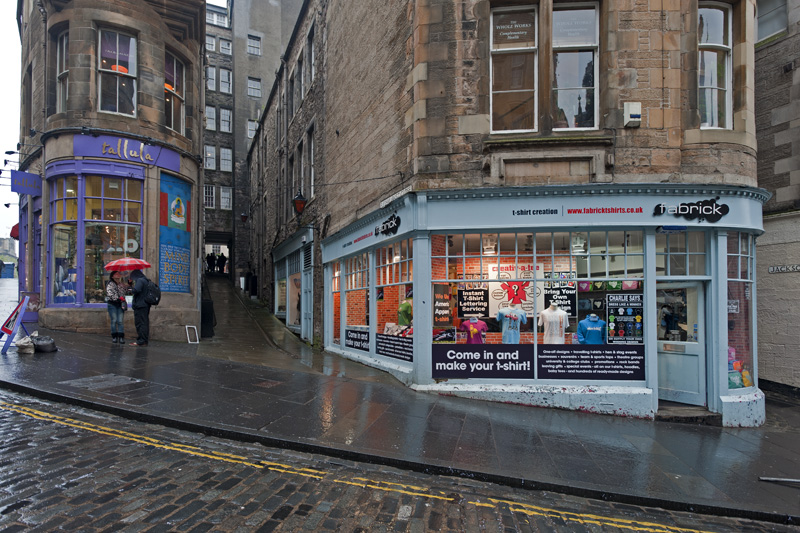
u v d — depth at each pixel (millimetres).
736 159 7488
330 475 4375
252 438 5031
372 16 9945
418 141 7828
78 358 8047
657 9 7492
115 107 11258
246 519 3471
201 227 15570
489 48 7859
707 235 7578
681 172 7430
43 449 4477
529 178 7566
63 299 10836
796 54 9500
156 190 11500
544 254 7727
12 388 6266
